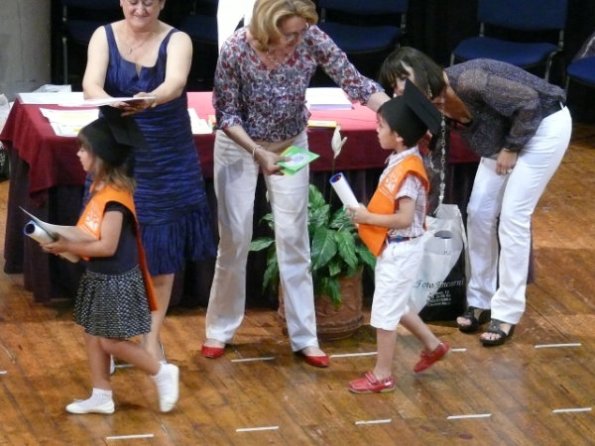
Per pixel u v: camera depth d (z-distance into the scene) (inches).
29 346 368.8
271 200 349.7
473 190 380.5
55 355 363.6
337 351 372.2
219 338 367.9
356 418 331.9
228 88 332.2
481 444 320.2
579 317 400.5
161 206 335.3
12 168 409.1
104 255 306.0
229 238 352.5
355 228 377.7
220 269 359.9
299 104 338.6
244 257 357.7
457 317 393.4
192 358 364.8
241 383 350.3
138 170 331.0
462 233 383.9
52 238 299.6
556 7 585.9
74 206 381.7
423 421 331.6
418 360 366.3
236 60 328.2
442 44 659.4
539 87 357.4
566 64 631.8
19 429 321.7
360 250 372.8
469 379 355.9
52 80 641.0
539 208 499.2
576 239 468.1
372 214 329.4
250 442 318.0
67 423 324.8
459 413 336.5
